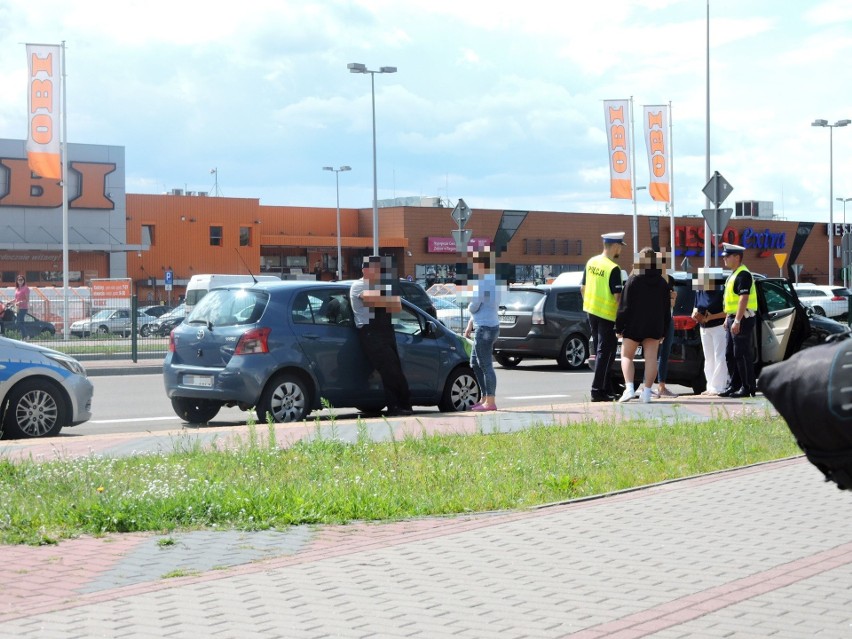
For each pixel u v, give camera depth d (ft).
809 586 21.63
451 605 20.53
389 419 49.49
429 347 54.75
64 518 28.68
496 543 25.82
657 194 192.44
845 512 29.01
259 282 52.49
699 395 60.95
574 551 24.93
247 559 24.75
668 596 21.03
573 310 95.61
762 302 59.11
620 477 34.91
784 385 15.29
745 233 343.87
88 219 266.98
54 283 265.34
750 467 36.76
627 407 53.93
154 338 104.17
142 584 22.41
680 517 28.66
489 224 318.65
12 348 48.08
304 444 40.06
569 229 328.90
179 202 300.81
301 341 50.78
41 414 48.26
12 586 22.52
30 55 150.51
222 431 45.93
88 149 266.16
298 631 18.90
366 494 31.07
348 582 22.26
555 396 70.85
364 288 51.93
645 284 55.93
